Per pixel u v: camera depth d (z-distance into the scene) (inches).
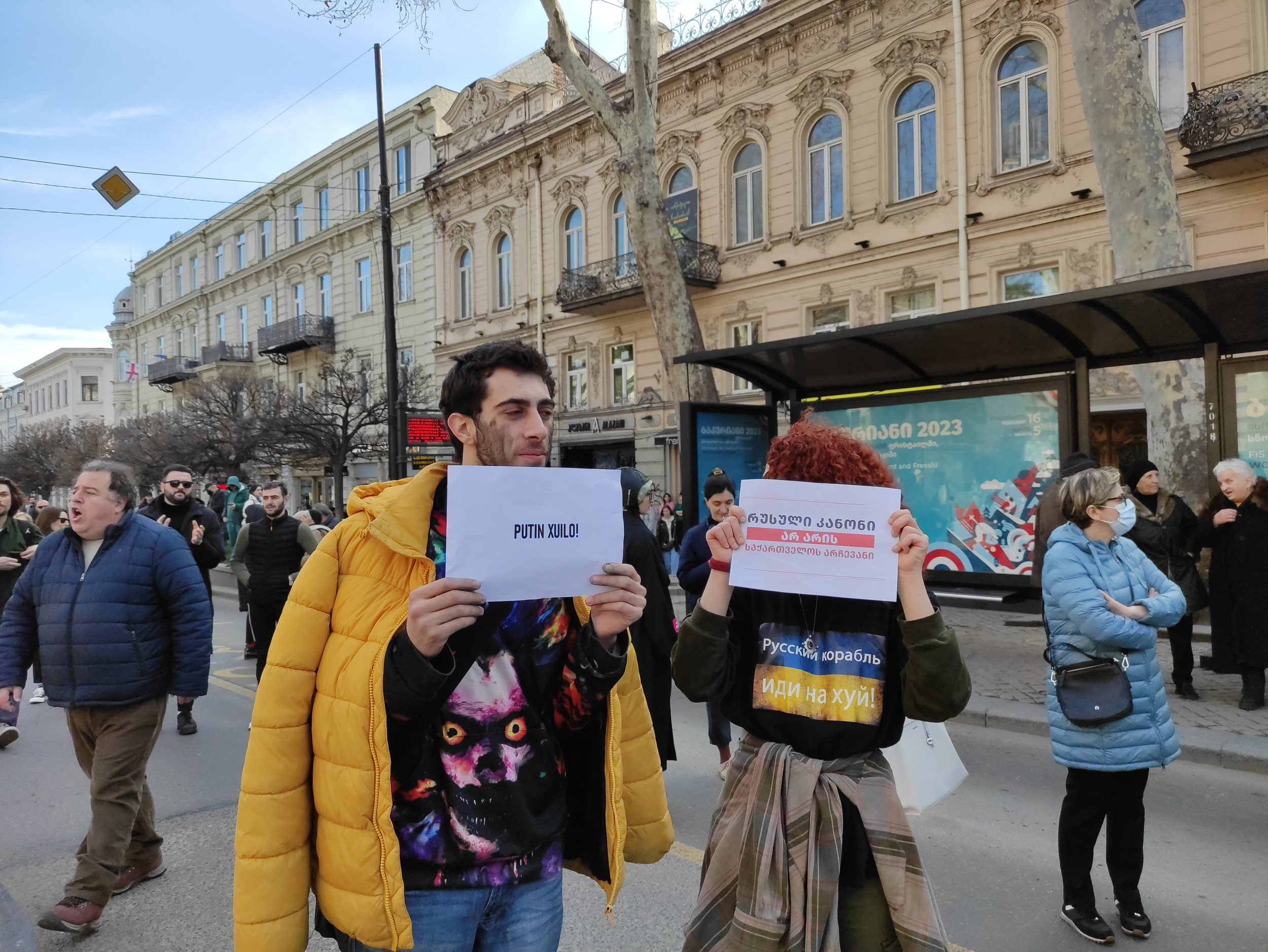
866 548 70.2
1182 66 466.3
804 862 69.5
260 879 57.6
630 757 73.0
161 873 146.4
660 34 798.5
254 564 268.2
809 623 75.6
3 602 256.1
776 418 351.3
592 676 62.7
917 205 580.1
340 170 1172.5
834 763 72.9
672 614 167.5
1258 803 169.0
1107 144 299.6
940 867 143.3
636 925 126.5
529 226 878.4
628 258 759.7
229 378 943.0
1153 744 113.4
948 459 313.0
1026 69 529.0
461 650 58.9
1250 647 222.2
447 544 56.4
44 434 1541.6
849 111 613.3
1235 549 224.8
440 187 979.3
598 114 409.1
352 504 64.4
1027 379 294.2
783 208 657.6
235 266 1450.5
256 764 58.7
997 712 225.5
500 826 60.5
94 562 130.8
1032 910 127.5
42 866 153.0
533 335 878.4
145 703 131.4
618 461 823.1
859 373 327.6
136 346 1845.5
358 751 56.1
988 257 546.0
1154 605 113.0
